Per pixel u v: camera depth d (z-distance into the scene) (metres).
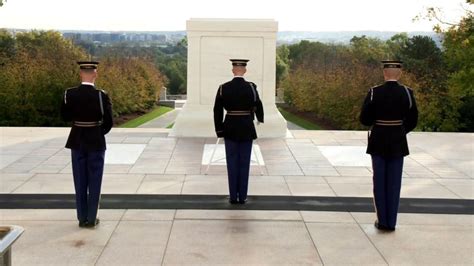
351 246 4.80
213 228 5.22
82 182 5.17
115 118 31.39
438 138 11.13
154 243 4.81
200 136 10.64
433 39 31.92
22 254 4.53
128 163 8.17
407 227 5.34
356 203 6.16
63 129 11.77
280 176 7.45
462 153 9.44
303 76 34.97
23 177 7.23
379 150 5.14
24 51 30.52
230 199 6.08
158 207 5.90
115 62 34.75
